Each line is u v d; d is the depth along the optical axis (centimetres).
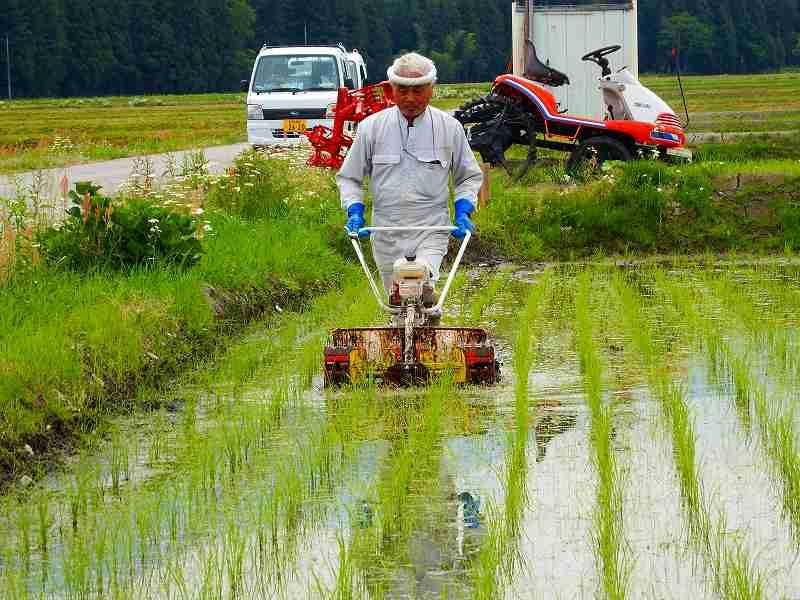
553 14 3441
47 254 1544
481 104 2888
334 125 2778
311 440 1005
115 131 6328
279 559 740
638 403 1123
